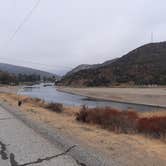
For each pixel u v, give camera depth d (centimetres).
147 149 808
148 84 12962
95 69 18375
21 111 1939
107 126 1250
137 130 1159
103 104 4659
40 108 2484
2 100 3428
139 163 629
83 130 1138
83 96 7488
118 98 5975
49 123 1316
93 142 869
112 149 775
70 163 617
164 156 727
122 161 638
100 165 597
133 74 14638
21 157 671
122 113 1466
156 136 1052
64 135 971
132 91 8450
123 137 1009
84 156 672
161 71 14125
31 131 1055
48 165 603
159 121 1139
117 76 15050
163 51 17850
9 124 1261
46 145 802
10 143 831
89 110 1583
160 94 6819
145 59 16962
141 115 1941
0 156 682
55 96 7556
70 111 2302
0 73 19600
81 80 17112
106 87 12825
